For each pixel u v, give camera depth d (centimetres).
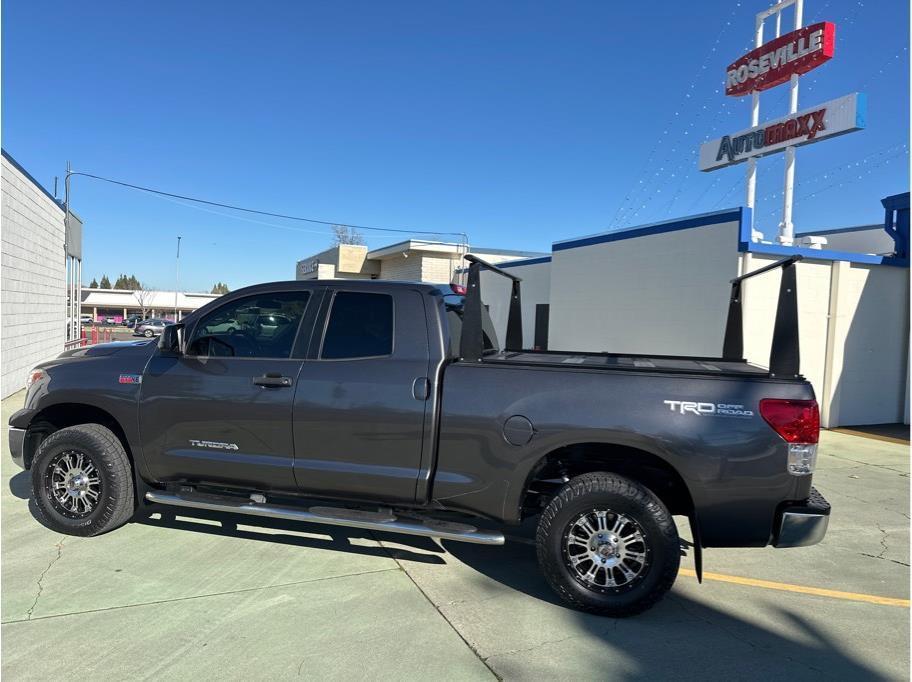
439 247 2394
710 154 1388
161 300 8225
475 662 314
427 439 394
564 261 1521
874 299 1128
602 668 312
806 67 1173
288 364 426
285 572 417
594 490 364
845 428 1097
